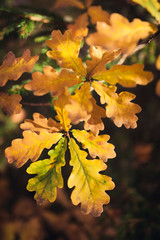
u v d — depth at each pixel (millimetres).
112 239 865
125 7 693
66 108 366
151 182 973
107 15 466
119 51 414
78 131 422
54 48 409
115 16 346
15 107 409
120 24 346
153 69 878
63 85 394
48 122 416
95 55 414
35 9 531
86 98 384
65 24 529
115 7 705
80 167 417
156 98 1194
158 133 1167
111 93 404
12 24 512
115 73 396
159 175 984
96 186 411
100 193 409
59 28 526
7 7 506
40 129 412
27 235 1038
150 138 1165
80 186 411
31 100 603
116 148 1012
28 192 1149
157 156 1071
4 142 567
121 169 998
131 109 400
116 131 1055
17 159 403
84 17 482
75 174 415
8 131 612
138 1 372
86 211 403
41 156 621
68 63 408
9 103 410
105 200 407
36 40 552
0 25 514
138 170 1013
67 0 540
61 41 411
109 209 917
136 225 794
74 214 1078
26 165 958
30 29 515
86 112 369
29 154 407
